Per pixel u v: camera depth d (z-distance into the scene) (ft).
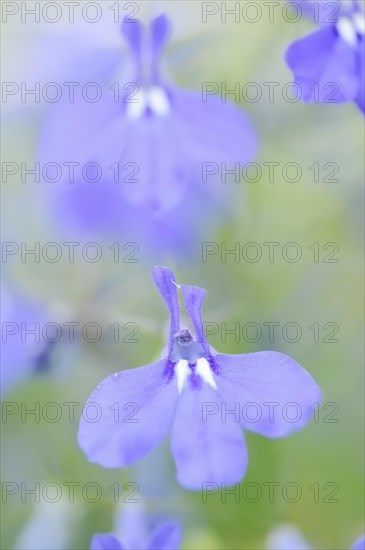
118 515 0.47
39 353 0.50
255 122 0.48
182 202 0.49
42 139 0.45
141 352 0.50
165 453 0.49
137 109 0.45
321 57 0.41
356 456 0.50
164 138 0.45
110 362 0.50
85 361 0.50
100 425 0.37
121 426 0.37
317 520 0.49
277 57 0.47
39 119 0.51
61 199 0.49
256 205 0.49
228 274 0.50
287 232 0.50
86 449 0.37
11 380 0.50
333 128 0.49
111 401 0.37
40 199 0.51
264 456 0.48
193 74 0.48
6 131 0.51
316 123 0.49
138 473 0.49
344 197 0.50
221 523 0.48
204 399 0.39
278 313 0.50
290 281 0.50
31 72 0.50
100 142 0.46
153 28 0.46
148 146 0.45
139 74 0.46
